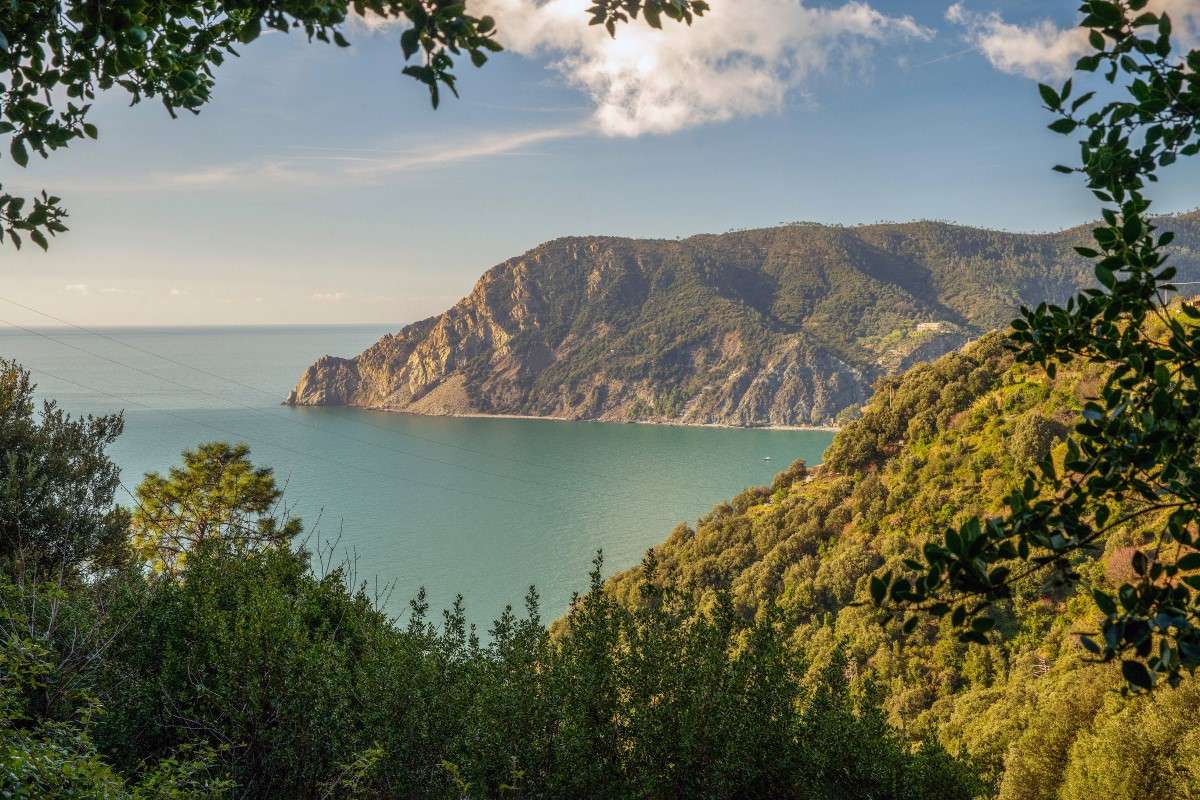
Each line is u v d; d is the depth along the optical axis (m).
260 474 26.20
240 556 10.55
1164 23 3.07
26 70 3.31
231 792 6.86
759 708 6.95
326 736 7.05
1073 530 2.98
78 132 3.56
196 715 7.48
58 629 8.19
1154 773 22.73
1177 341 3.19
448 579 119.25
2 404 16.58
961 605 2.95
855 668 44.72
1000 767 31.16
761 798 6.80
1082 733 25.97
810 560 62.53
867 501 68.50
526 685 7.06
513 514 168.50
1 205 3.66
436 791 6.72
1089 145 3.34
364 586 10.12
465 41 2.56
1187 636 2.69
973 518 2.97
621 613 7.52
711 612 7.68
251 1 2.64
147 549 23.94
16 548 12.02
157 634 8.54
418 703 7.15
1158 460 2.95
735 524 78.19
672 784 6.61
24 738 4.77
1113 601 2.85
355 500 175.00
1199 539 2.83
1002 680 39.22
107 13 3.08
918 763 7.20
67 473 16.19
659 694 7.05
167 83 3.64
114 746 7.23
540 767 6.71
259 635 7.55
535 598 8.08
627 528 156.75
